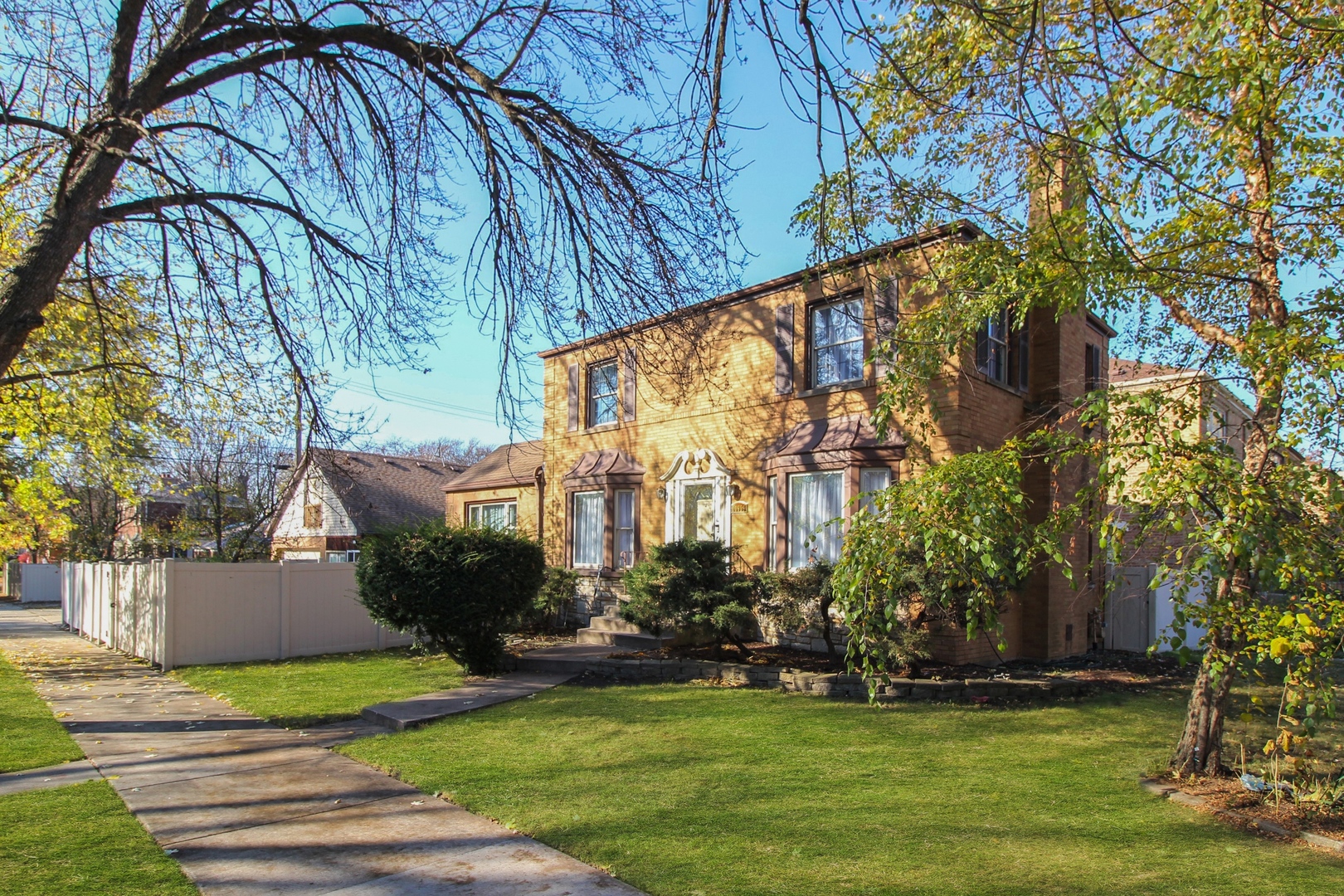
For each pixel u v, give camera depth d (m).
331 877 4.52
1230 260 6.85
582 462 17.08
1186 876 4.40
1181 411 5.75
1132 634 13.59
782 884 4.30
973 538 5.21
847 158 4.75
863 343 12.25
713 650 11.79
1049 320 12.68
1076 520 6.15
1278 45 5.71
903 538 5.68
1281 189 6.28
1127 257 6.48
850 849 4.79
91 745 7.72
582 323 6.94
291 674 12.21
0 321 5.36
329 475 7.82
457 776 6.47
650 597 11.35
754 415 13.70
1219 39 5.98
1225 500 4.86
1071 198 6.50
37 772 6.80
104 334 8.00
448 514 22.12
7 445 13.31
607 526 16.12
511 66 6.05
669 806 5.60
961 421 10.95
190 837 5.17
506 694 9.94
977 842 4.90
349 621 15.27
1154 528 5.45
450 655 11.66
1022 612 12.26
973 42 6.46
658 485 15.41
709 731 7.88
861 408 12.16
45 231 5.61
